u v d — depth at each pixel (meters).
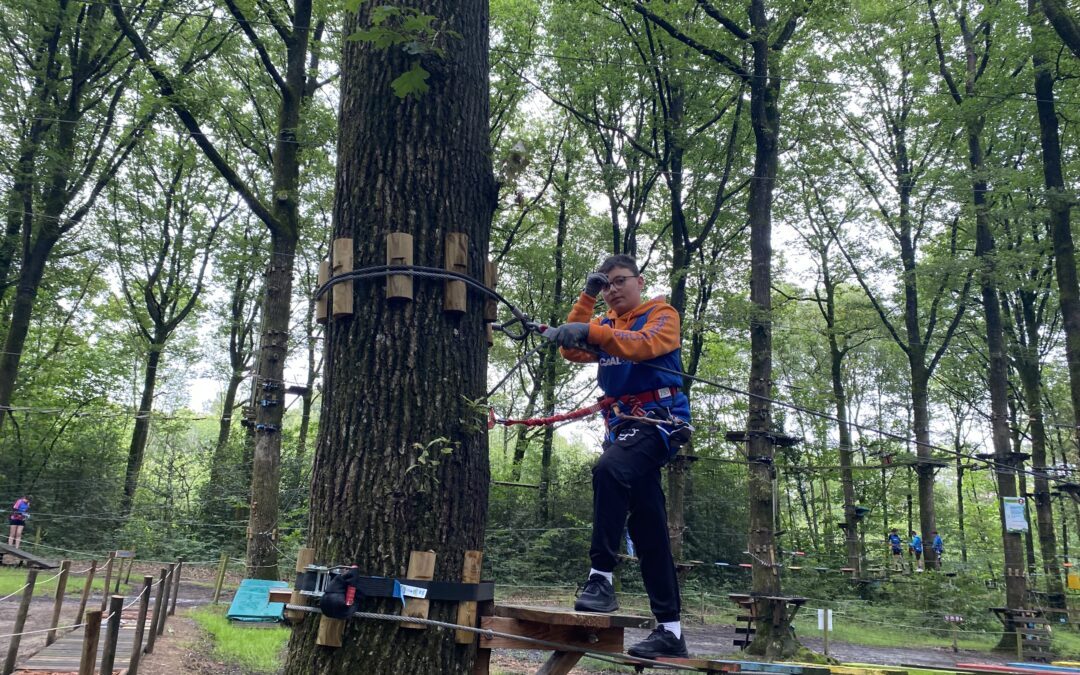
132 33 12.36
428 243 3.32
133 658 7.04
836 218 23.75
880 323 24.34
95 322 28.20
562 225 25.14
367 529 3.04
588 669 10.28
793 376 33.41
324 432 3.27
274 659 8.93
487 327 3.54
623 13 17.91
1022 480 20.28
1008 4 16.83
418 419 3.15
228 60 19.17
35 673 7.39
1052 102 14.85
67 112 19.38
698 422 20.69
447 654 3.02
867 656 14.28
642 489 3.23
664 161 19.97
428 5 3.57
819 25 15.30
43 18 17.58
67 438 24.95
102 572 17.83
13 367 19.05
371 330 3.23
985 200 17.61
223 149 23.16
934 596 19.86
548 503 23.31
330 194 22.30
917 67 20.17
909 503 28.03
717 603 21.31
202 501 22.84
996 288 18.44
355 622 2.97
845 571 21.86
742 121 21.58
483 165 3.63
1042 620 15.72
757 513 13.06
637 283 3.53
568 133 23.77
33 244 21.88
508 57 20.33
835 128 20.44
